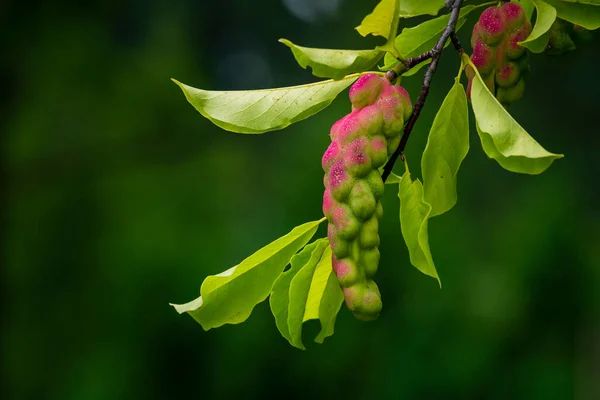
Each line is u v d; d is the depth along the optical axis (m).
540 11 2.57
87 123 14.97
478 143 13.96
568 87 16.91
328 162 2.28
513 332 10.48
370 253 2.25
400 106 2.32
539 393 10.23
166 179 14.22
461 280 10.73
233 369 10.93
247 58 28.38
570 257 10.62
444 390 10.30
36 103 15.22
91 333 12.49
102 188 14.15
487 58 2.76
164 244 12.68
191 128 15.10
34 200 14.07
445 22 2.80
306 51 2.19
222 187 14.15
